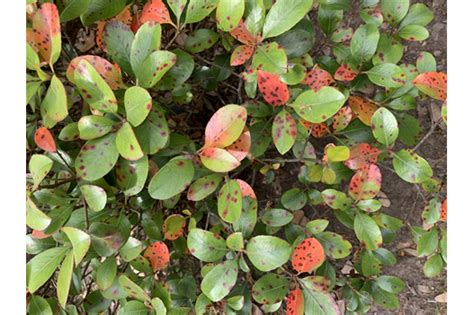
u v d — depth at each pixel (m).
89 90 0.54
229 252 0.63
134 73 0.56
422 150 0.92
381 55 0.69
